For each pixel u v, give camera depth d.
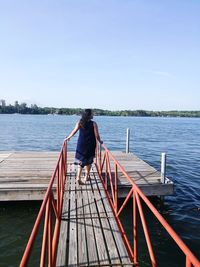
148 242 3.86
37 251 6.61
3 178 9.40
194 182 13.28
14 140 33.72
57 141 33.34
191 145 30.98
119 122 96.12
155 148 27.73
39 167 10.91
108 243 4.89
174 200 10.38
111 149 26.69
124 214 8.65
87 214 6.05
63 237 5.09
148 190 8.89
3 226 7.81
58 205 5.84
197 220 8.62
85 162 7.86
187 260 2.41
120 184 8.94
